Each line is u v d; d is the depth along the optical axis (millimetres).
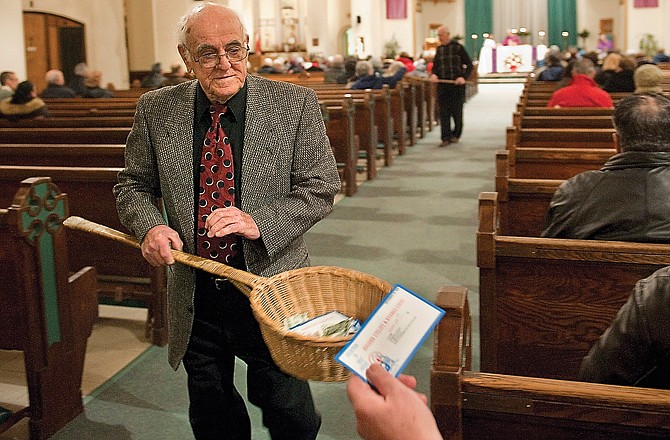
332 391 3279
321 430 2959
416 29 23828
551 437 1431
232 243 2107
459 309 1448
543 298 2428
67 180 3846
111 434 2975
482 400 1435
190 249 2117
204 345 2209
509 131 4535
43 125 6297
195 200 2105
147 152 2166
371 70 10766
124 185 2197
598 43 25766
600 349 1616
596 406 1372
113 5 16906
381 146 9969
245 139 2072
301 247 2211
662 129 2406
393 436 997
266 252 2068
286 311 1812
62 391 3018
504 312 2471
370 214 6562
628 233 2395
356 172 7910
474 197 7188
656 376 1561
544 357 2486
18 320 2945
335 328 1716
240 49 2006
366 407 1021
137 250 3877
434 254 5316
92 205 3910
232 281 1869
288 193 2143
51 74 10578
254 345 2180
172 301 2182
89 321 3164
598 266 2346
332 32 25469
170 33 17500
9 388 3482
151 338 3918
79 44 15961
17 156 4656
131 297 3885
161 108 2135
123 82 17250
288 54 24469
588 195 2477
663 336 1493
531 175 4250
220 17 1987
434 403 1443
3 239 2879
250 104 2092
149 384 3410
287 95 2133
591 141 4801
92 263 3975
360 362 1118
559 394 1386
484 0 27547
